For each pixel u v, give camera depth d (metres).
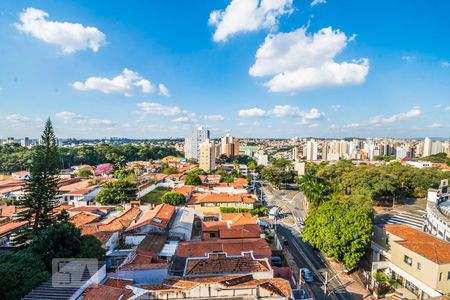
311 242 39.12
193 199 67.44
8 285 16.97
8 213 45.44
